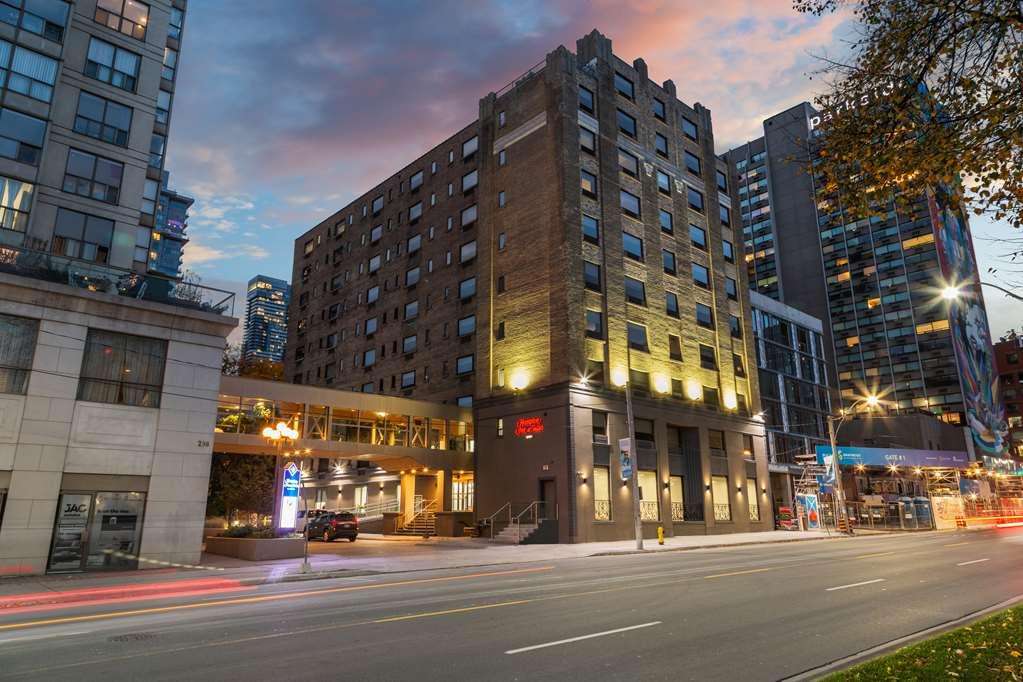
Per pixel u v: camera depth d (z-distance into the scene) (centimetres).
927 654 748
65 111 2806
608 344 3884
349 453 3912
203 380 2347
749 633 973
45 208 2689
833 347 11588
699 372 4509
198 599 1464
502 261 4250
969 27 822
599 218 4091
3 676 768
